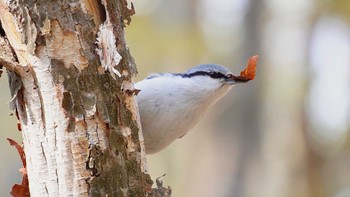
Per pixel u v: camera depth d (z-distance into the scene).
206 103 6.97
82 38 5.00
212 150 13.67
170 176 14.33
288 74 14.92
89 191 4.91
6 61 5.00
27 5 4.93
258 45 14.35
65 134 4.93
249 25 14.40
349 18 14.04
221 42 14.20
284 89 14.90
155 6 13.79
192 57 13.75
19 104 5.10
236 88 13.93
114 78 5.11
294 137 14.30
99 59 5.04
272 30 14.71
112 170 4.98
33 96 5.02
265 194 13.68
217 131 13.74
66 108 4.93
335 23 14.34
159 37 13.58
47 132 4.99
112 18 5.28
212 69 6.99
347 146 13.91
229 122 13.79
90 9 5.09
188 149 13.89
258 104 13.98
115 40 5.27
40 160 5.01
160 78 6.94
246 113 13.86
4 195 16.23
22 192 5.45
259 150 13.88
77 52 4.98
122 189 5.02
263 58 14.38
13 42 5.01
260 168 13.77
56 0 4.96
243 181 13.51
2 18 4.99
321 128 14.32
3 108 14.53
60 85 4.95
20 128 5.50
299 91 14.75
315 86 14.69
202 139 13.77
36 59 4.96
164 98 6.74
